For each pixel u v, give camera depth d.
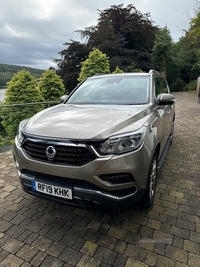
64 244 2.00
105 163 1.81
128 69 19.50
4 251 1.93
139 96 2.93
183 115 9.29
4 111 5.01
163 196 2.79
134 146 1.94
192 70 24.30
